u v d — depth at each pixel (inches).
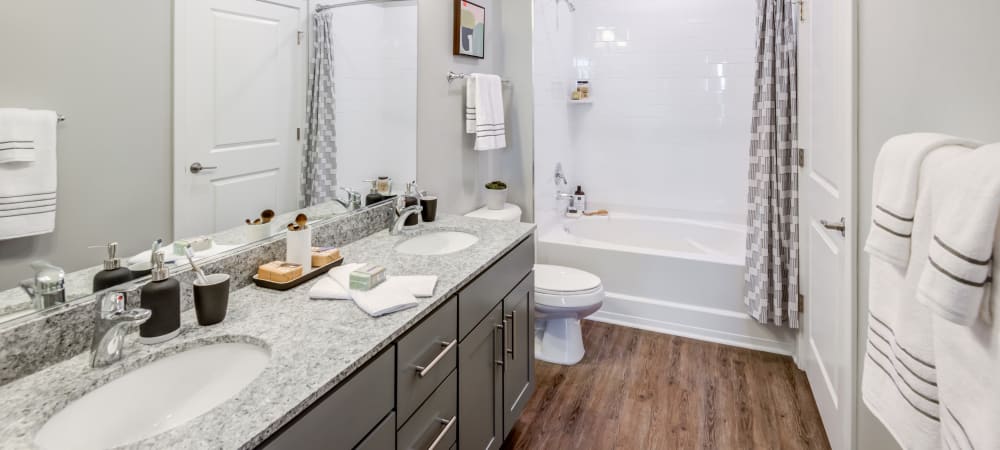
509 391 72.0
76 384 34.6
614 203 155.3
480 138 101.7
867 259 57.2
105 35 41.2
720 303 112.5
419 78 88.6
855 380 61.1
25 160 36.5
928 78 41.9
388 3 79.1
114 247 42.8
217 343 42.0
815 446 75.2
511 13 120.6
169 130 47.0
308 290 53.3
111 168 42.3
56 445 31.5
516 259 74.1
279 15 58.6
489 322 64.6
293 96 61.7
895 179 36.5
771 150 101.0
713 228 138.6
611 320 123.1
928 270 28.7
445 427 53.2
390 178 82.6
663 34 143.3
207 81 50.4
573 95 149.3
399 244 75.2
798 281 98.5
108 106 41.8
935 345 29.7
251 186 56.7
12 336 35.0
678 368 99.9
